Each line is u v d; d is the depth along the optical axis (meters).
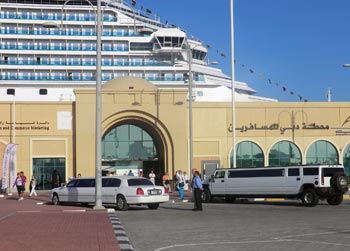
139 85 51.22
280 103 50.97
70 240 14.14
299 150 50.91
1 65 87.25
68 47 89.19
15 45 88.25
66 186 30.28
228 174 32.47
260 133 50.59
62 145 48.56
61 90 82.06
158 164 52.09
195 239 14.40
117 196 26.89
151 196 26.69
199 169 49.59
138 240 14.30
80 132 48.12
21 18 89.12
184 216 22.45
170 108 49.34
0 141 47.94
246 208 27.56
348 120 51.56
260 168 31.09
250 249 12.32
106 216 22.52
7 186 44.12
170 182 48.59
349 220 19.62
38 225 18.45
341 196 29.44
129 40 91.19
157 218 21.50
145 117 49.00
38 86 86.06
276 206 29.08
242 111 50.59
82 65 89.12
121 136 50.31
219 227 17.52
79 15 90.06
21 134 48.16
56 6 89.50
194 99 74.19
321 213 23.30
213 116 50.25
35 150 48.28
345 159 51.28
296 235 14.95
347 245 12.83
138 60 91.69
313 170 28.58
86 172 47.94
